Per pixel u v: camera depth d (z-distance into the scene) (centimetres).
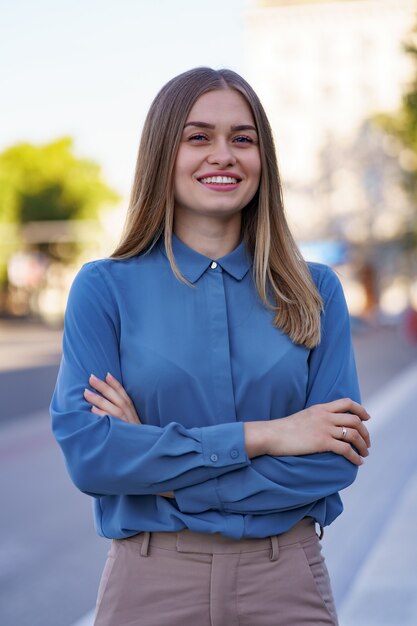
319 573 217
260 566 211
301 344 224
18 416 1266
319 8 6969
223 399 217
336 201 6806
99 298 223
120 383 219
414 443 918
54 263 6122
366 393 1524
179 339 219
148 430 209
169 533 212
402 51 633
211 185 224
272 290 226
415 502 639
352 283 6594
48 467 871
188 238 231
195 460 206
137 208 228
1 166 5797
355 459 215
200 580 210
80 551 585
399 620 405
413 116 689
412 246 2338
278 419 216
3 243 5741
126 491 209
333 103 6975
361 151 6769
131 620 213
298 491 211
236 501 209
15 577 535
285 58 7044
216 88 225
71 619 464
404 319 3869
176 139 223
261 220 228
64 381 221
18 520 663
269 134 230
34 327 5031
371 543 555
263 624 211
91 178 5862
